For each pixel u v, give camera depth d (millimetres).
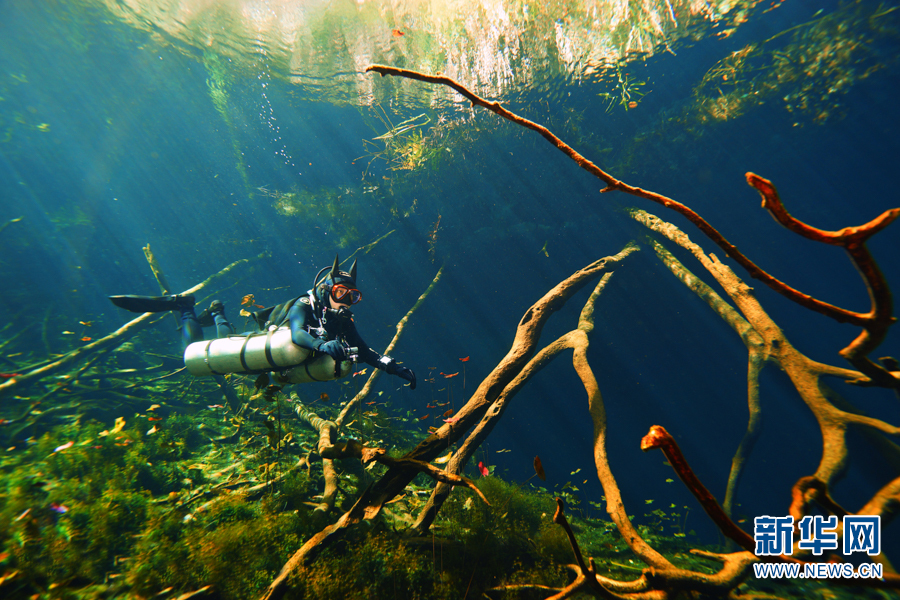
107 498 3898
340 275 3844
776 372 7934
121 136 16047
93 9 11219
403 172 10828
